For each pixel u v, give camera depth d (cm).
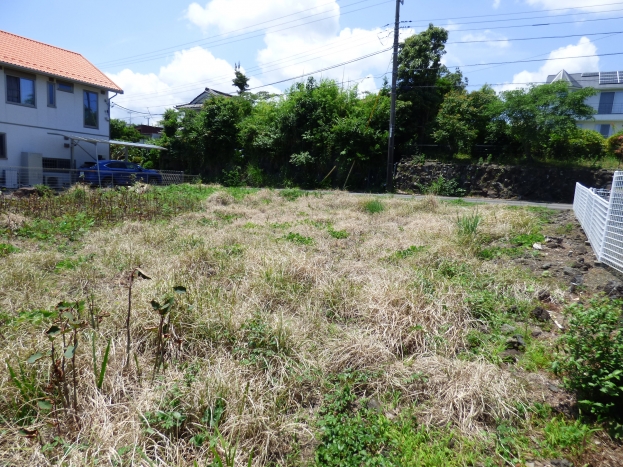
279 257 496
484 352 325
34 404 249
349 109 2255
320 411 268
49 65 1914
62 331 241
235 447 215
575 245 634
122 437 222
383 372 297
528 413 263
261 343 320
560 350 322
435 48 2072
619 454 235
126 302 363
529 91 1767
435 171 1895
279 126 2311
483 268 503
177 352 310
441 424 256
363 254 579
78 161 2034
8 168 1684
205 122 2483
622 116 2762
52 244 648
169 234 677
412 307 370
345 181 2027
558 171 1669
